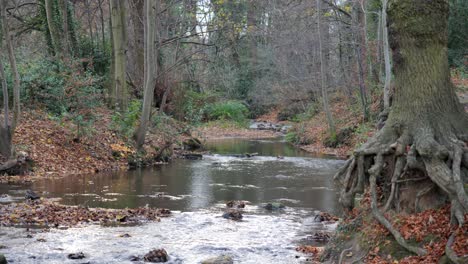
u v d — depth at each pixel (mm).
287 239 9336
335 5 29016
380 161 7578
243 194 14000
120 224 10203
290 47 42062
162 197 13320
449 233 6527
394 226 7090
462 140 7309
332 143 27484
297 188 15000
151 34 19344
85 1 33531
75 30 27484
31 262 7559
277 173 18125
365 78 30594
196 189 14641
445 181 6742
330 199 13336
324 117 33219
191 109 30906
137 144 20250
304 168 19531
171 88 31828
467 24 27141
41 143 17453
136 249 8414
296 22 38750
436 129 7348
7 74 19578
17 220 10023
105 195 13305
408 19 7605
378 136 7828
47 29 26531
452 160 6938
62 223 10047
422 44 7582
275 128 43375
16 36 29234
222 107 45250
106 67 28922
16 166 15492
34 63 21812
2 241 8602
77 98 19953
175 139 24234
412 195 7285
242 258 8055
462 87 21281
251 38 50531
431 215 6941
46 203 11742
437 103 7492
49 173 16047
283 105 48906
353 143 25828
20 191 13148
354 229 7680
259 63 50438
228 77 47688
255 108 52594
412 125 7469
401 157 7355
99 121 21031
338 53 36688
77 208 11328
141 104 24594
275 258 8039
